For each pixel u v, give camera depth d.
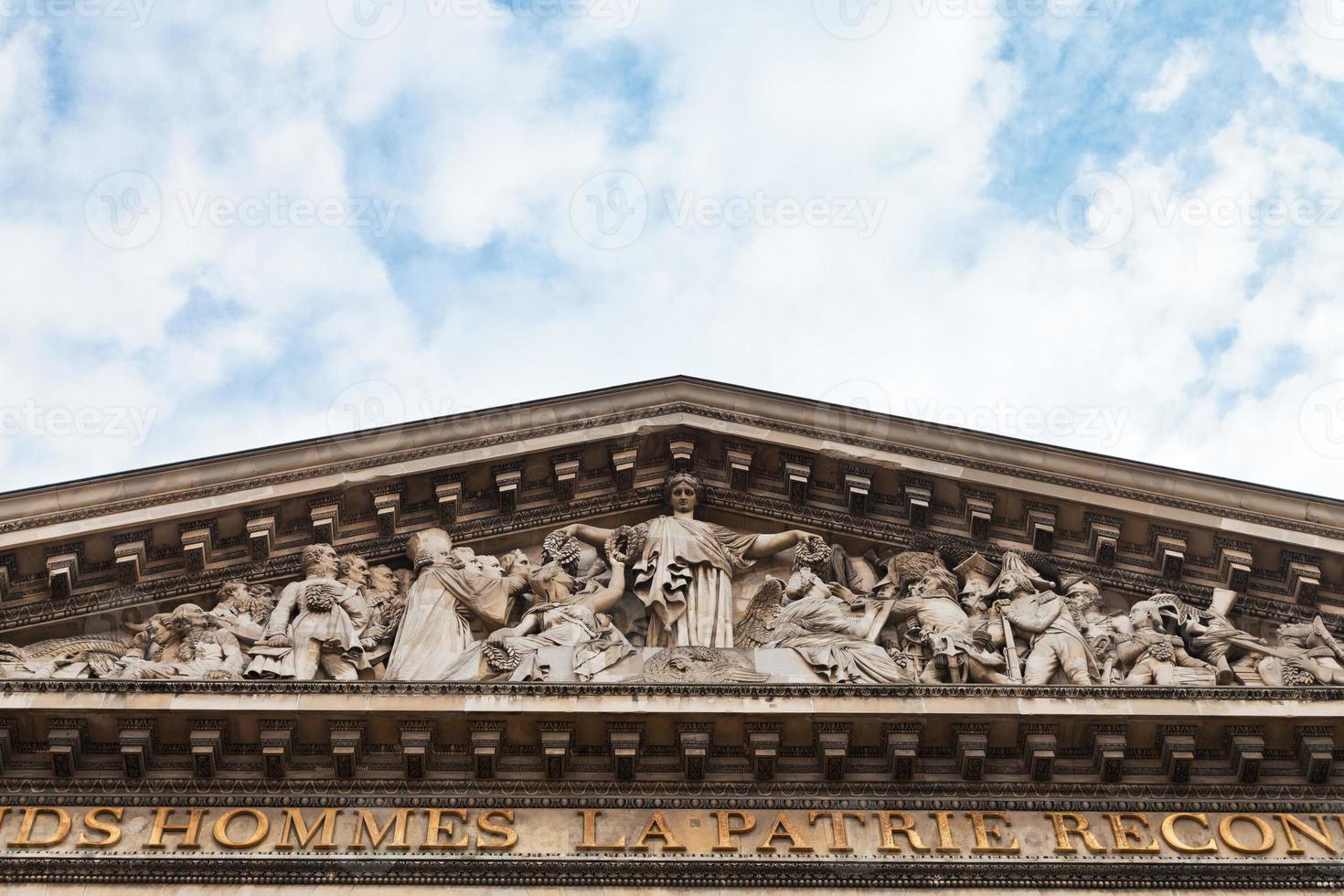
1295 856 35.12
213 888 33.94
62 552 39.38
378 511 40.91
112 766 35.34
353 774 35.41
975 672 37.53
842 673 37.06
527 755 35.72
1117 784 35.88
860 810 35.38
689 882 34.22
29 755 35.41
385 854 34.38
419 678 36.62
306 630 37.53
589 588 39.75
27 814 34.75
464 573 39.47
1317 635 39.69
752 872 34.34
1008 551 41.12
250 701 35.41
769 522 41.94
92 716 35.22
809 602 39.22
